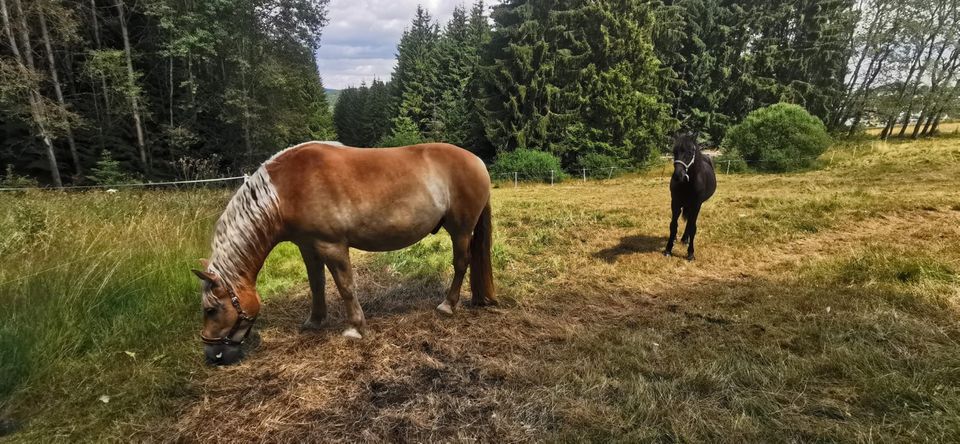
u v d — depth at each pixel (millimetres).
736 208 7848
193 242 4340
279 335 3178
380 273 4578
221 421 2184
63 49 12656
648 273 4688
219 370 2662
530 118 22359
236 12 14305
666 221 7047
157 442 2037
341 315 3523
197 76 15938
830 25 26484
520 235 6438
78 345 2648
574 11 21703
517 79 22766
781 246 5449
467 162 3209
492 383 2547
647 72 22812
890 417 2096
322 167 2701
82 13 12781
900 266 4027
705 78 28484
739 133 18250
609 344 2926
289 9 16172
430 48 48031
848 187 10359
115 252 3619
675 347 2871
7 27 9914
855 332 2914
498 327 3309
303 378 2576
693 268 4820
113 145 13477
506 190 16031
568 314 3590
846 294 3635
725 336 3037
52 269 3164
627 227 6828
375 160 2859
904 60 26812
